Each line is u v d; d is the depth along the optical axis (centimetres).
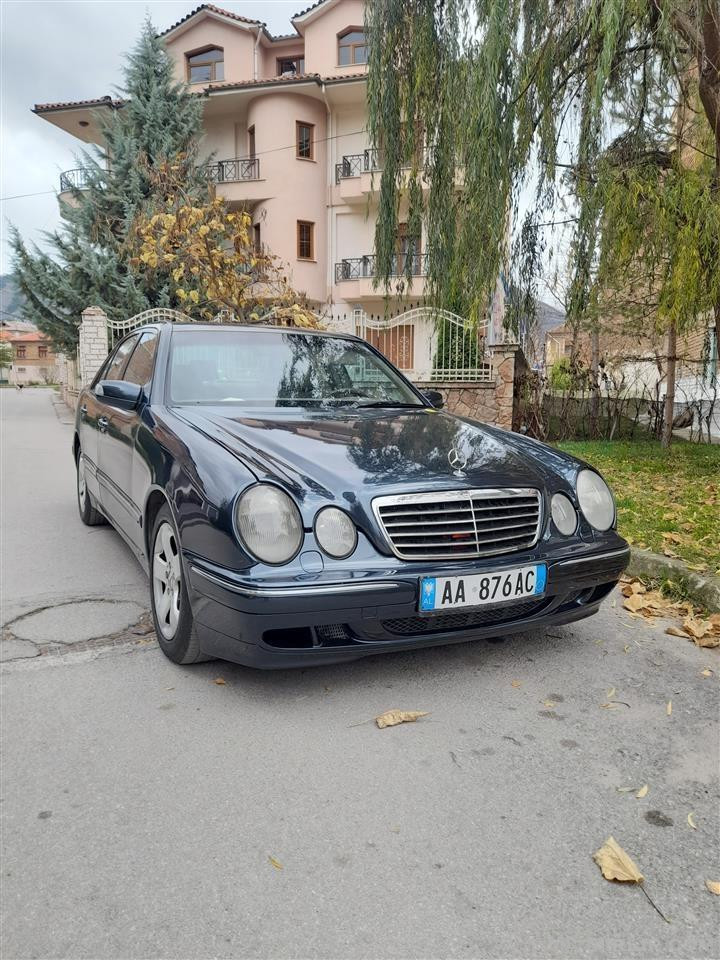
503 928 157
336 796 205
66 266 1834
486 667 296
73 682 277
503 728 246
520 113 696
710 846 186
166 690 271
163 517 293
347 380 397
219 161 2298
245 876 172
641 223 712
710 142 799
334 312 2323
